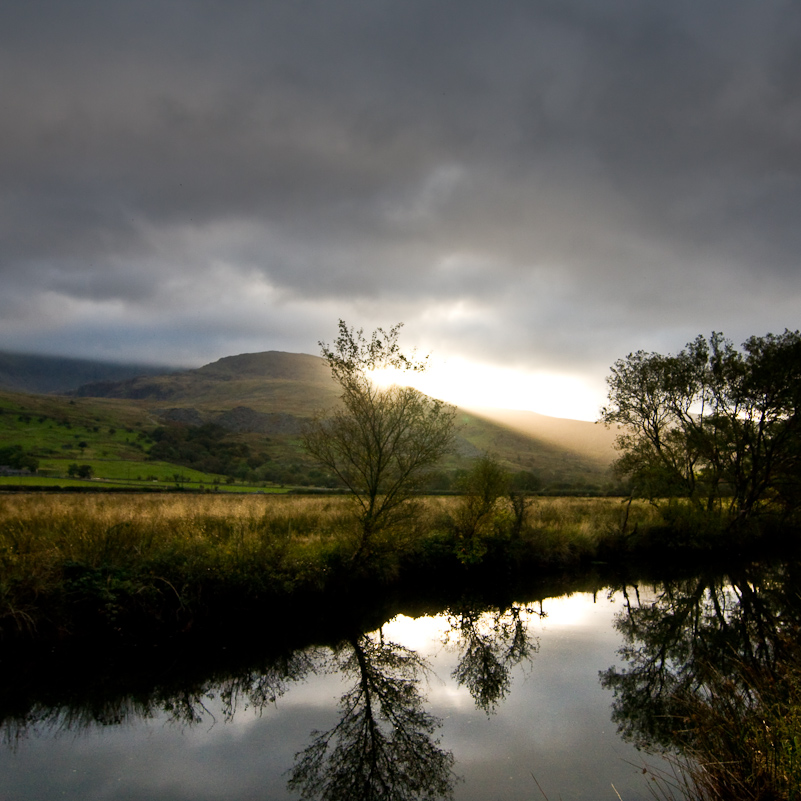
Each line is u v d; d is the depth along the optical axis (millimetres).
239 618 15375
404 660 15102
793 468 34281
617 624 18953
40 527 17672
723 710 8289
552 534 28156
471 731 10789
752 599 22609
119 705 11961
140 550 15625
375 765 9547
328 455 19297
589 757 9586
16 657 12406
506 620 19188
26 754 9750
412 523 20438
